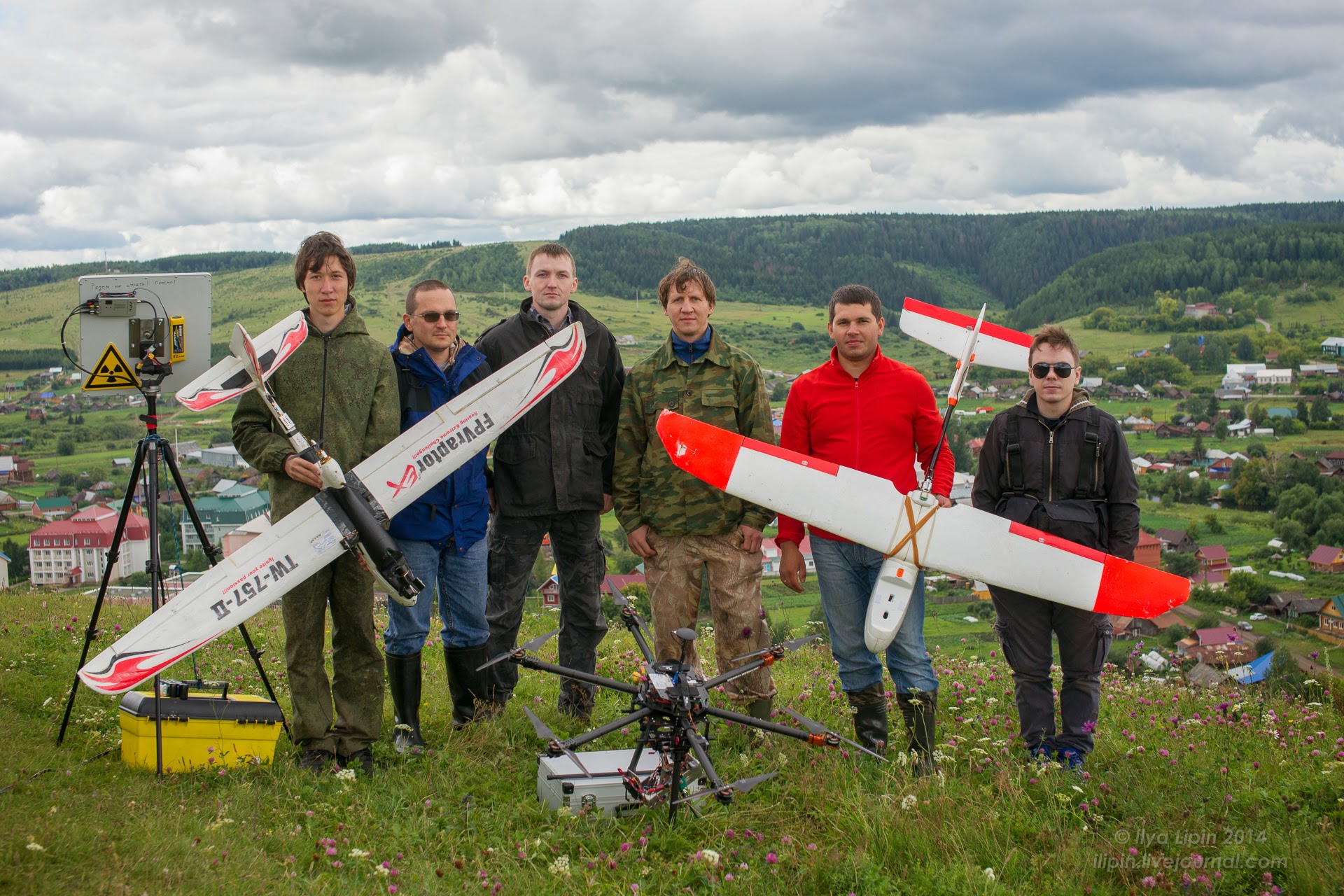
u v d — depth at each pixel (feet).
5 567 159.74
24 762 13.53
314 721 14.33
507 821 12.69
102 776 13.66
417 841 12.03
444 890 10.66
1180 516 264.93
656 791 12.98
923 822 11.98
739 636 16.15
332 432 14.39
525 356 15.52
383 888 10.73
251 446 14.16
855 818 12.31
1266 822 11.93
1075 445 14.42
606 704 18.51
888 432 15.07
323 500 13.79
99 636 22.03
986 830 11.96
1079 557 13.53
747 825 12.70
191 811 12.32
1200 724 16.28
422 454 14.61
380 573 13.56
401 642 15.66
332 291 14.40
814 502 14.21
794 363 524.52
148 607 29.17
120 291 15.30
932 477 14.26
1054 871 11.01
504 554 16.84
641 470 16.71
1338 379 469.16
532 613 33.06
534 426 16.42
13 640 21.07
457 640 16.40
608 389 17.43
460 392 15.88
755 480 14.39
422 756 14.92
